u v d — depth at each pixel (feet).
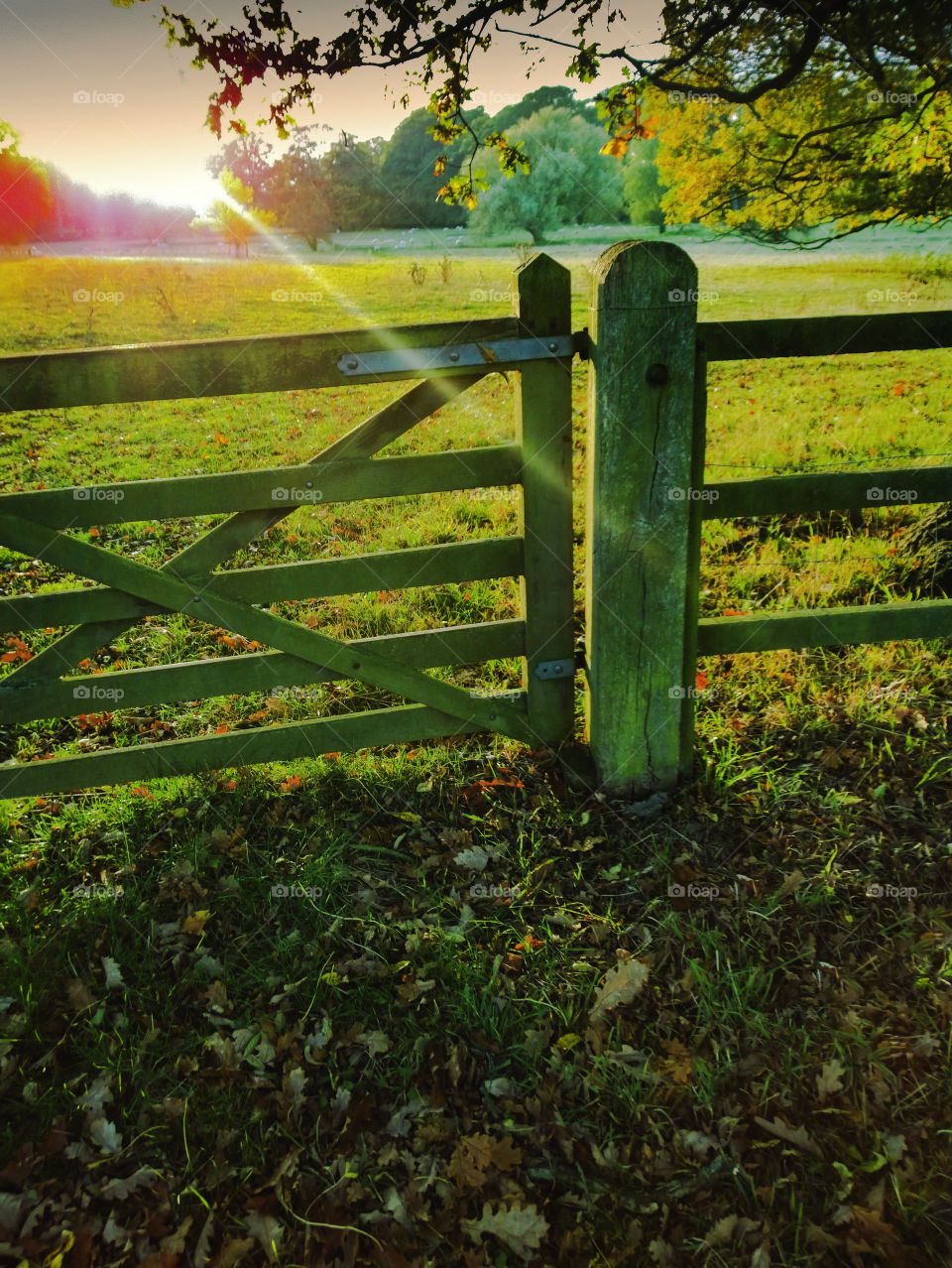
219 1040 6.53
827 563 13.25
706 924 7.43
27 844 8.66
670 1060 6.29
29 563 16.02
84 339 46.19
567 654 9.14
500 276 72.74
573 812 8.89
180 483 7.66
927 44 14.53
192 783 9.32
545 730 9.48
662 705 8.66
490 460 8.13
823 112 17.06
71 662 8.21
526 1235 5.24
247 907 7.86
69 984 7.01
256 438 25.04
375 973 7.12
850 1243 5.08
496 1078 6.29
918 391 24.25
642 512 7.89
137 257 107.96
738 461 19.36
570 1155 5.76
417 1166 5.72
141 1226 5.38
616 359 7.32
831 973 6.92
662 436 7.62
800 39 16.24
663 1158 5.70
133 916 7.75
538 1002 6.85
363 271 82.33
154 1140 5.92
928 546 12.92
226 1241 5.29
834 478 8.34
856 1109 5.88
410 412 7.81
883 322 7.72
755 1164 5.61
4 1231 5.31
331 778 9.46
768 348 7.74
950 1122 5.77
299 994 7.00
